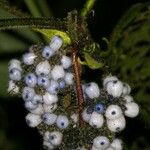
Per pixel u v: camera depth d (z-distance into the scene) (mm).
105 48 334
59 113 237
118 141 235
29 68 237
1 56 330
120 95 232
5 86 304
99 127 232
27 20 238
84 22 247
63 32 246
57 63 234
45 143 246
